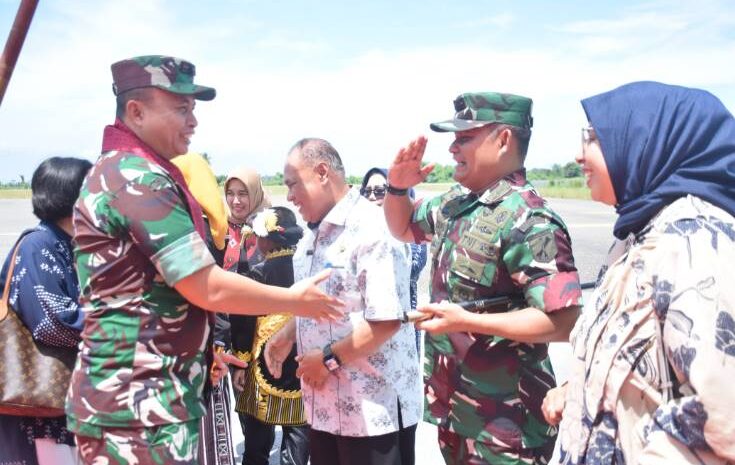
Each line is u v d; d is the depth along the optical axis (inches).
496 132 93.6
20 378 99.9
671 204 63.6
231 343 142.7
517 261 88.7
